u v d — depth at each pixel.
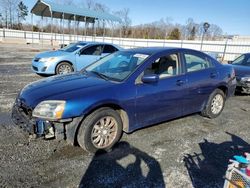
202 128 4.52
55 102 3.08
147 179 2.85
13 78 8.35
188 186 2.75
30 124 3.11
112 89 3.42
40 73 8.68
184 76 4.27
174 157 3.38
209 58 4.93
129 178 2.85
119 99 3.43
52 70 8.62
